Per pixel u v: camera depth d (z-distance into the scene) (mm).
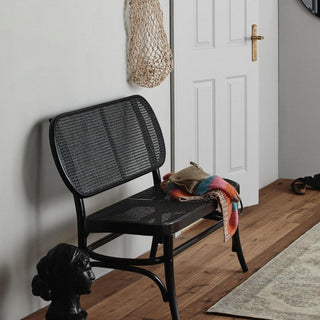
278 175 5332
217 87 4285
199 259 3660
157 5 3553
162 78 3607
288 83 5215
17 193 2906
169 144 3961
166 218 2838
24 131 2914
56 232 3143
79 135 3018
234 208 3205
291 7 5121
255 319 2900
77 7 3148
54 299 2676
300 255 3645
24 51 2879
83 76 3221
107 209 3037
